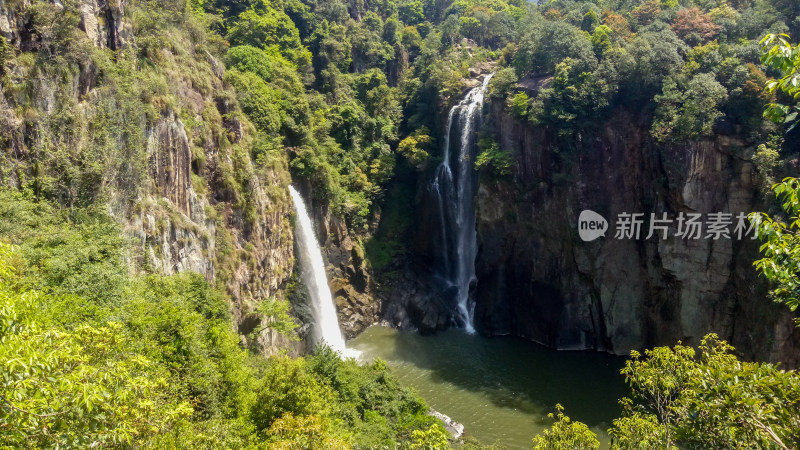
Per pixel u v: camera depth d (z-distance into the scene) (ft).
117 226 68.03
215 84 110.73
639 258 130.62
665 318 125.49
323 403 65.77
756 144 110.11
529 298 146.30
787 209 27.71
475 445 87.40
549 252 142.72
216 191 99.50
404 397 95.66
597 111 132.77
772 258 28.22
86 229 63.21
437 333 147.95
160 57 89.86
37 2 66.03
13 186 60.23
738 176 112.27
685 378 41.57
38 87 63.93
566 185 135.95
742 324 110.32
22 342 22.98
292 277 125.29
